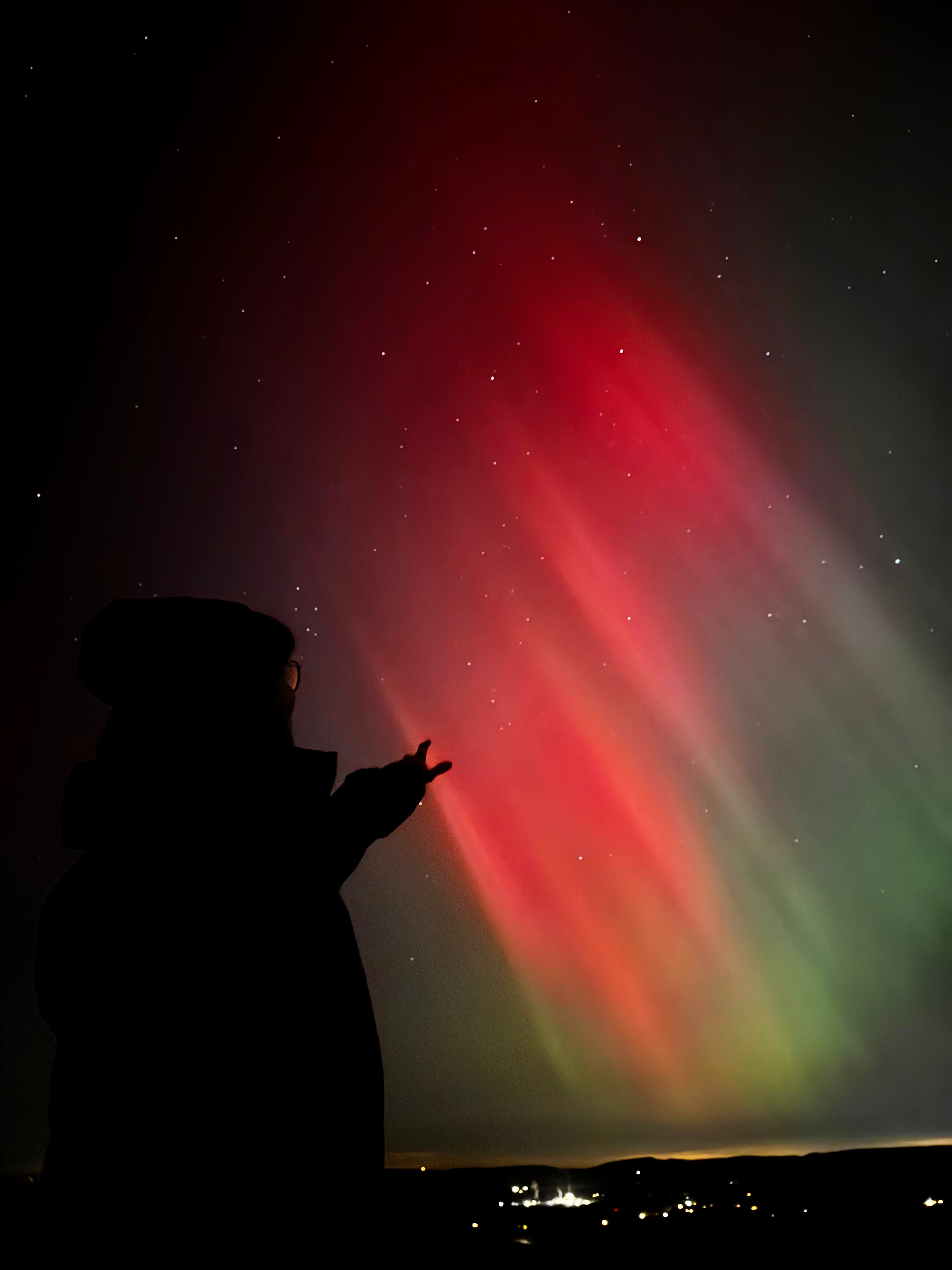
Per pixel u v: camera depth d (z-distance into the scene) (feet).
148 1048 2.52
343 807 2.90
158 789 2.87
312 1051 2.58
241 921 2.68
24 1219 2.47
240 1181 2.39
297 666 3.34
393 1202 2.64
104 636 3.13
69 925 2.74
